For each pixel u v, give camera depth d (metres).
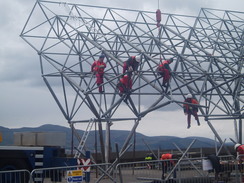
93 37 24.72
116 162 16.05
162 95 22.25
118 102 22.38
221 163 16.94
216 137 24.22
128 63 21.42
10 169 17.06
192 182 16.00
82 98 22.80
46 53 23.08
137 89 22.08
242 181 17.02
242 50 27.77
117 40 24.56
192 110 22.86
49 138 18.97
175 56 23.47
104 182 18.53
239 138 25.33
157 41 24.72
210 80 22.67
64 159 18.12
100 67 22.08
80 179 13.80
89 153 19.75
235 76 23.22
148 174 16.50
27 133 19.20
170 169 16.31
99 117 22.44
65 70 22.72
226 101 24.16
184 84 22.38
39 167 17.70
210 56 23.61
